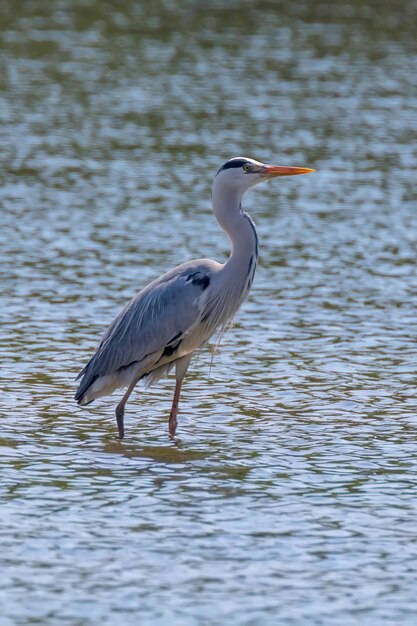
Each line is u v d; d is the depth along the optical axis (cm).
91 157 2869
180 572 903
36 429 1260
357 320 1720
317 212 2423
